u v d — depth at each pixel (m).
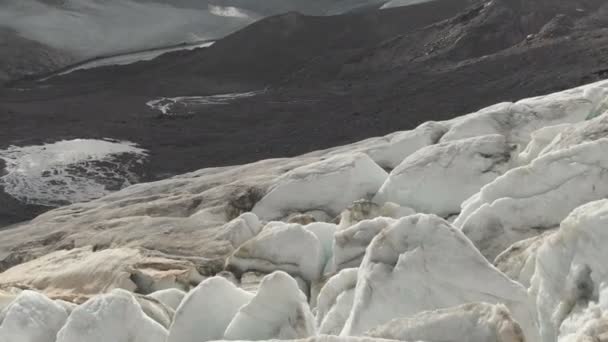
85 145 60.09
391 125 61.84
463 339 4.44
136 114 91.94
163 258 13.20
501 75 73.38
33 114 86.12
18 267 14.88
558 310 5.72
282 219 15.55
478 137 13.85
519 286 5.82
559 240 6.07
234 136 65.81
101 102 103.00
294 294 6.53
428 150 14.09
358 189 15.43
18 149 59.62
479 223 9.50
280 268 10.81
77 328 6.69
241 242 14.12
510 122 16.53
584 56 69.94
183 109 94.25
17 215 45.72
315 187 15.73
